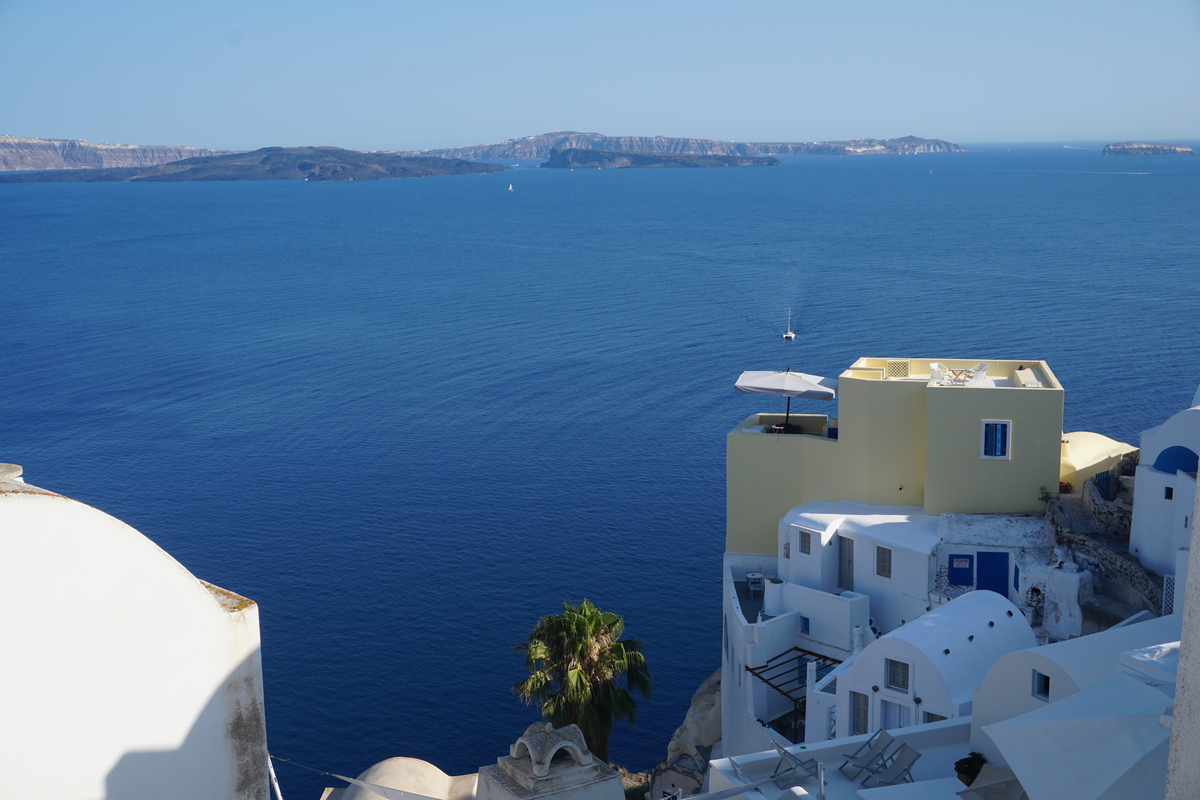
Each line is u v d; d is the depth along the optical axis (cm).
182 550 8394
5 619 877
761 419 4575
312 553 8288
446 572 7844
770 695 3694
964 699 2764
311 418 12619
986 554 3703
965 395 3859
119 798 954
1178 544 3309
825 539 3903
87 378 15050
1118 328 15450
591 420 12094
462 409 12850
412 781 2608
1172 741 895
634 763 5388
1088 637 2264
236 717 1033
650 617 7012
